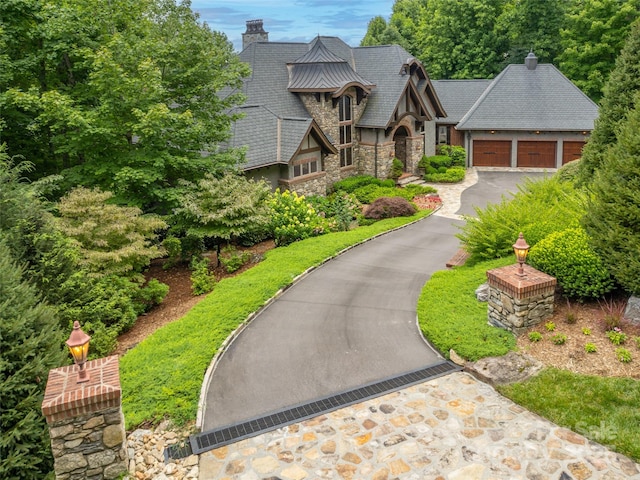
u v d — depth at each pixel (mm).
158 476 7871
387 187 30359
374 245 20172
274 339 12219
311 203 25703
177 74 20094
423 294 13977
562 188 17703
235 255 18422
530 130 36375
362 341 11883
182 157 19203
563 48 46031
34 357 8398
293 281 16047
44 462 7980
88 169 18938
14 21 18703
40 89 20406
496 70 49094
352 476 7648
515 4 49094
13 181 12859
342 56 34312
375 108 31859
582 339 10117
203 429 8930
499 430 8445
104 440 7602
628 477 7301
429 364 10703
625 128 10969
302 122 26125
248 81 28984
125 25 20203
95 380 7766
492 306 11484
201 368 10672
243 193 18609
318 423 8914
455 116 40094
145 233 16672
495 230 15773
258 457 8156
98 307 12859
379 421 8867
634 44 16562
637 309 10203
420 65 33531
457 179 33750
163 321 14227
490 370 9953
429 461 7859
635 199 10117
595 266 10820
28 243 11922
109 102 17844
